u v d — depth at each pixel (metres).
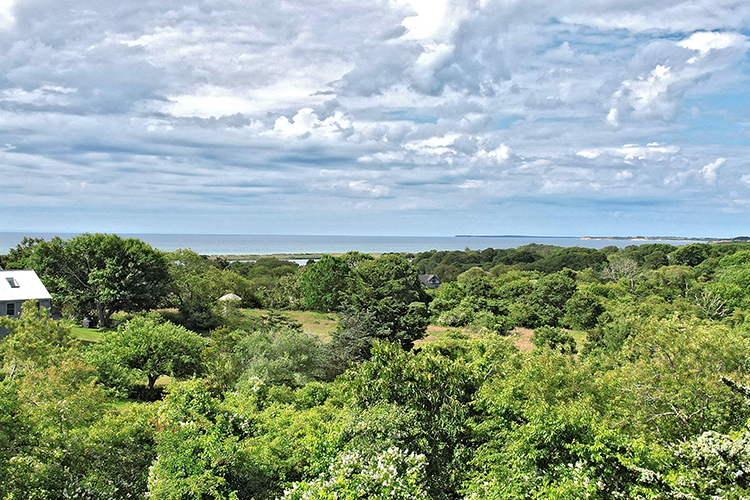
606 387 18.80
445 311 73.62
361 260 94.50
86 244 54.62
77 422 15.85
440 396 18.09
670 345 17.98
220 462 14.36
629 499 11.66
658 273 98.94
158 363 31.95
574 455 13.42
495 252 185.50
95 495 13.78
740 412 15.63
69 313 55.25
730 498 10.32
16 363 20.94
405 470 13.95
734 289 70.00
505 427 16.09
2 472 12.30
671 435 15.84
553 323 71.88
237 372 31.23
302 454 16.06
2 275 45.00
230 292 71.19
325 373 37.38
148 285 55.66
